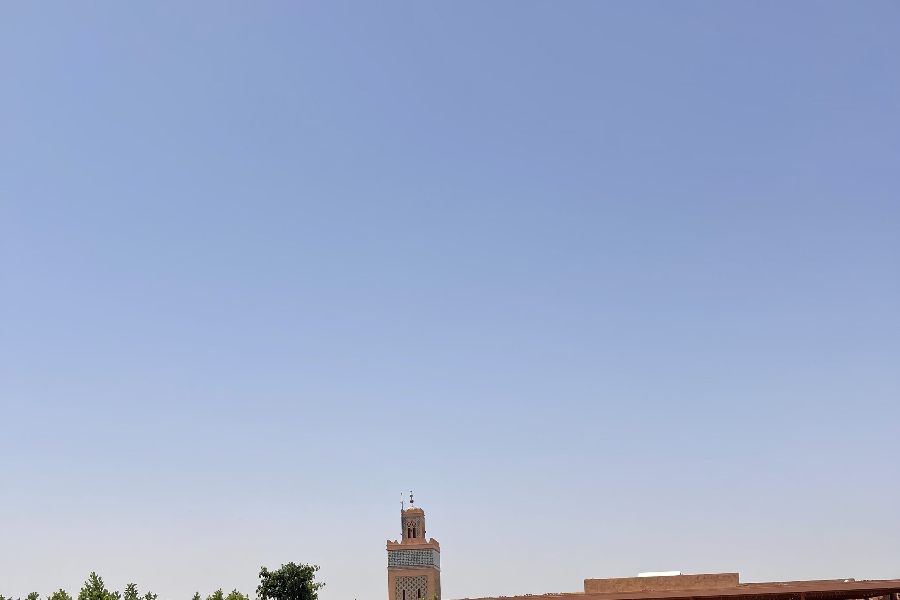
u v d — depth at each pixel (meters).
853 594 34.88
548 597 38.59
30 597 56.72
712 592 35.91
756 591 35.38
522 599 39.44
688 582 44.06
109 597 58.44
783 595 34.91
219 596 65.31
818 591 34.75
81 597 57.97
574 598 37.03
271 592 67.62
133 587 61.81
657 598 35.53
